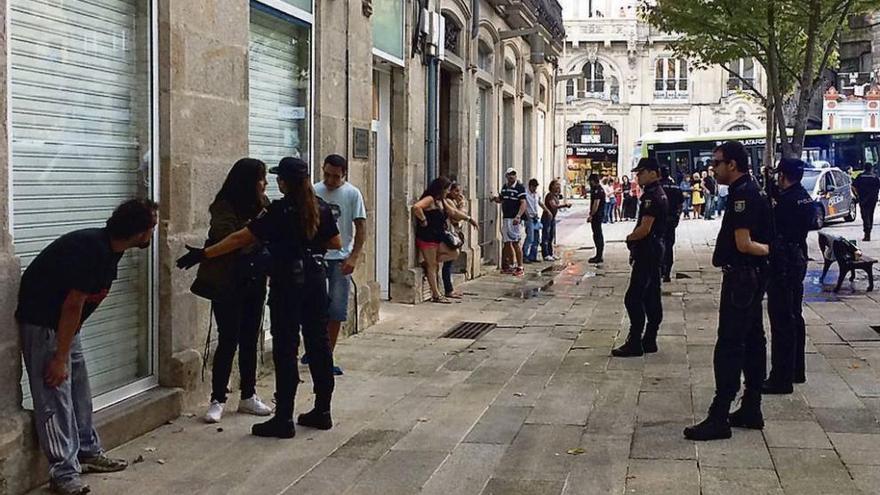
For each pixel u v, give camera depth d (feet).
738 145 20.26
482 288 49.44
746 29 54.90
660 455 19.16
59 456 16.62
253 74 28.19
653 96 196.85
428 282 44.73
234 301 21.63
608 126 198.70
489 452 19.53
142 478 17.74
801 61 63.62
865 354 29.50
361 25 34.76
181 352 22.68
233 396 24.26
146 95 21.97
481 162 60.29
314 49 31.37
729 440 20.13
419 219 42.11
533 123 76.74
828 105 137.90
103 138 20.68
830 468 18.08
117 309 21.20
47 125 18.84
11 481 16.25
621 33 195.00
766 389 24.35
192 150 23.08
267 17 28.91
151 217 16.89
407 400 24.25
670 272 53.72
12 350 16.56
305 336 21.22
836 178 92.48
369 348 31.63
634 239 29.89
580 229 102.32
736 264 20.08
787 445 19.69
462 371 27.99
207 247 21.09
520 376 27.22
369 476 17.98
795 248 24.20
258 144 28.68
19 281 16.79
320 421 21.27
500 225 61.87
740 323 20.02
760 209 19.89
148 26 21.89
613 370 27.91
